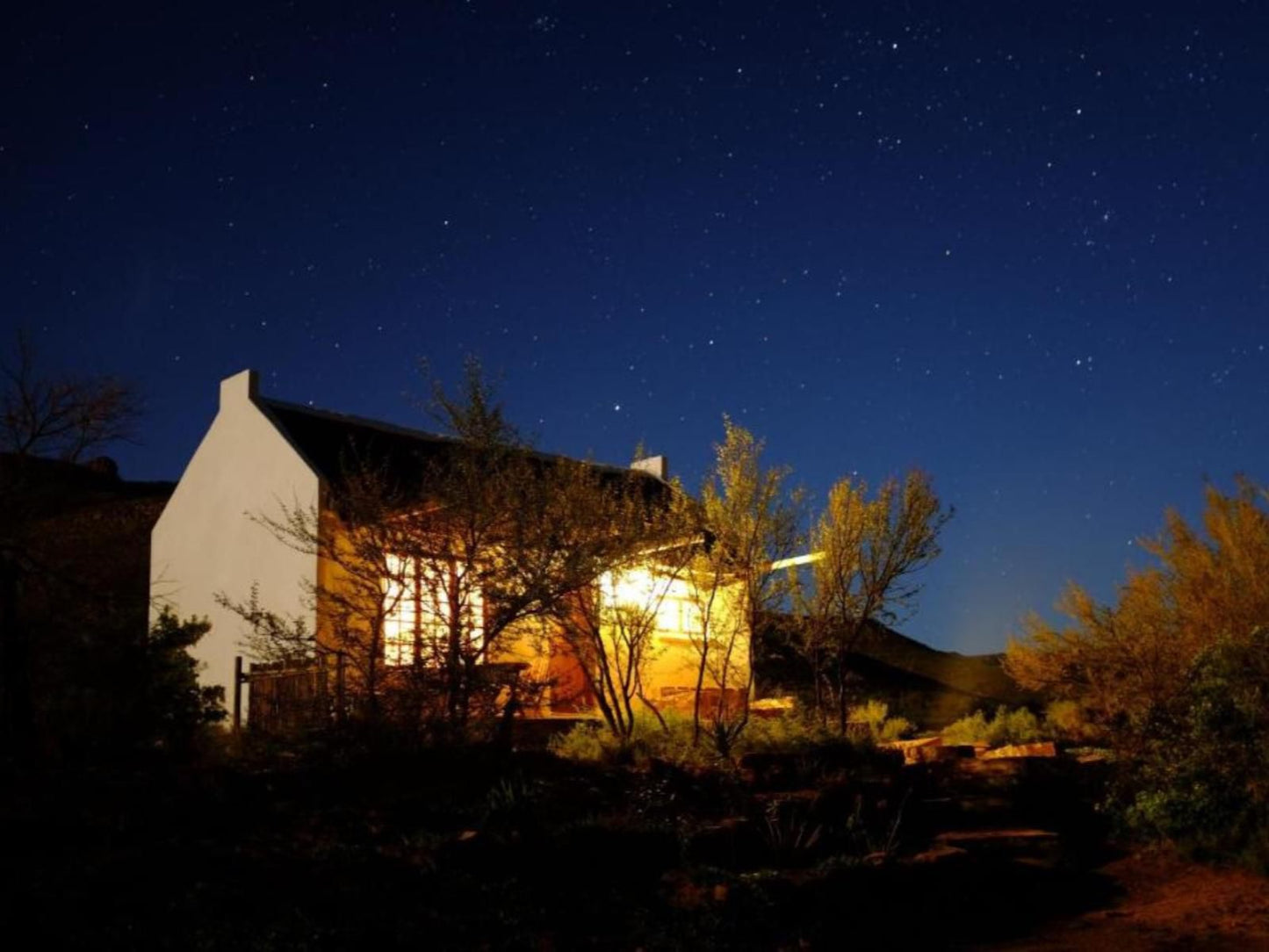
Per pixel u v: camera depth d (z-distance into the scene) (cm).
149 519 2444
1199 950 930
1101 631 1761
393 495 1403
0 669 1183
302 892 825
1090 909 1084
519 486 1335
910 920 1002
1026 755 1477
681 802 1136
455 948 795
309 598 1539
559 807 1045
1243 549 1644
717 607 1562
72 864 818
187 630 1316
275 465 1723
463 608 1321
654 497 1775
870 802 1216
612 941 848
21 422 1614
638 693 1427
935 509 1616
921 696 2369
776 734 1367
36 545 1548
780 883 976
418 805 1010
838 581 1571
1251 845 1187
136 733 1173
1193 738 1305
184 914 772
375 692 1245
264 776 1052
